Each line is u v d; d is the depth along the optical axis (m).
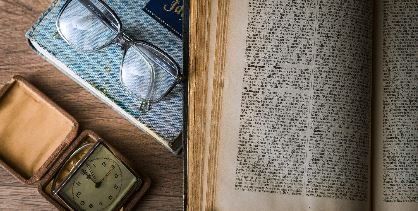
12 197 0.66
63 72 0.67
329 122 0.59
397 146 0.60
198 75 0.59
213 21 0.59
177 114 0.65
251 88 0.59
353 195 0.59
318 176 0.59
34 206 0.66
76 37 0.66
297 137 0.59
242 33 0.59
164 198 0.66
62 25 0.65
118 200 0.65
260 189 0.59
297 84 0.59
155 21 0.67
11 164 0.66
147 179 0.66
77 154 0.66
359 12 0.59
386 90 0.61
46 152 0.66
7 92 0.67
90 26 0.66
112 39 0.66
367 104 0.59
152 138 0.67
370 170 0.60
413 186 0.60
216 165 0.59
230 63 0.59
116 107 0.66
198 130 0.59
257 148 0.59
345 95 0.59
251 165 0.59
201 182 0.59
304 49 0.59
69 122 0.66
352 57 0.59
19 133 0.66
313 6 0.59
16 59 0.67
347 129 0.59
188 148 0.59
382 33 0.61
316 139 0.59
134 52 0.65
